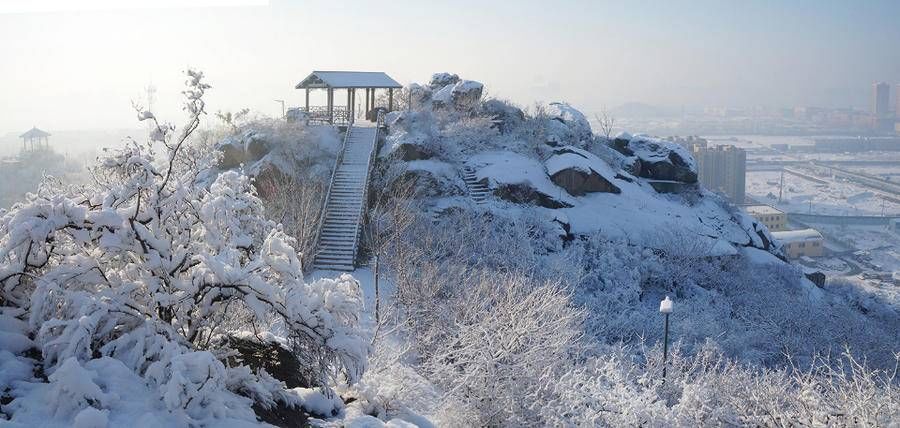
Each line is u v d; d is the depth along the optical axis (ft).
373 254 88.28
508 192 121.80
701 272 115.75
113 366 31.91
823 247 523.70
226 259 37.37
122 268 38.24
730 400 55.01
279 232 40.88
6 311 35.42
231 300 38.14
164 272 36.52
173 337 35.19
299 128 123.75
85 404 29.40
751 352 91.50
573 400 49.03
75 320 32.27
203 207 38.86
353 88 141.18
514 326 53.21
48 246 37.68
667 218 130.72
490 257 95.14
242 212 43.65
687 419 50.31
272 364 43.50
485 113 152.25
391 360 49.73
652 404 50.93
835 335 101.60
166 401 30.53
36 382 31.22
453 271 79.61
